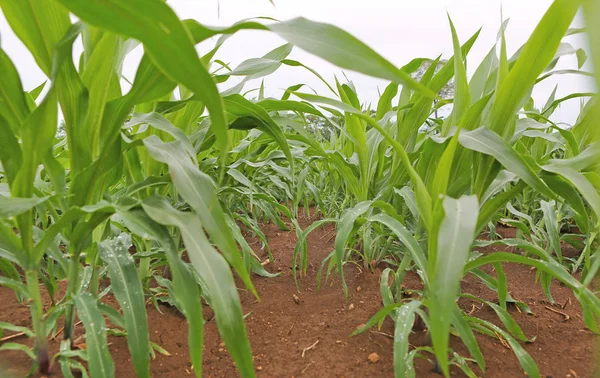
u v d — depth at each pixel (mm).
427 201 695
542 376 833
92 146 718
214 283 535
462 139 706
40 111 555
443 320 454
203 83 411
